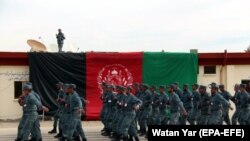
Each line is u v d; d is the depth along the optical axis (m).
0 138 19.34
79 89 27.88
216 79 30.56
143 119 19.89
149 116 19.86
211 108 18.30
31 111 15.45
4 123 26.55
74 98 15.98
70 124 15.97
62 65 27.72
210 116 18.33
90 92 28.00
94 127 24.42
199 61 30.30
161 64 29.08
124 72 28.56
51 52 27.92
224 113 21.28
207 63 30.45
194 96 21.17
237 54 30.53
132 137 16.81
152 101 19.80
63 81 27.67
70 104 16.03
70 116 16.03
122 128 16.56
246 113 20.73
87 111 27.64
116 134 17.69
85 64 28.03
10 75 27.92
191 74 29.62
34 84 27.33
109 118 19.56
